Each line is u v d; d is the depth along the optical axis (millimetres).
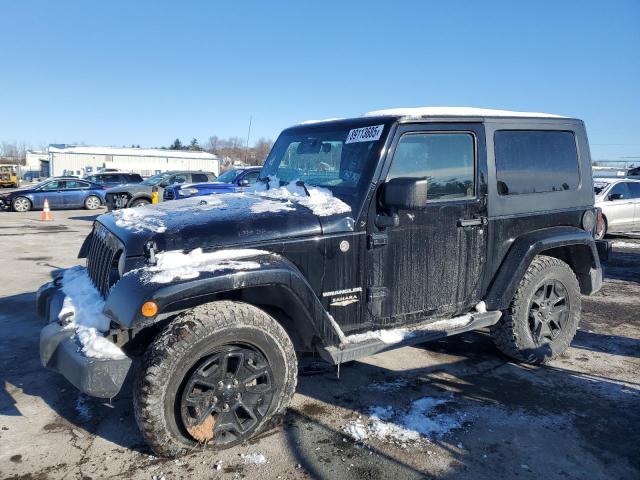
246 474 2762
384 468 2844
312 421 3346
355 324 3389
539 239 4035
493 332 4348
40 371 4133
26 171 64750
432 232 3594
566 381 4055
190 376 2758
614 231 12969
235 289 2818
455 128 3684
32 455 2941
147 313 2537
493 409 3557
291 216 3188
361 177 3373
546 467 2881
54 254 9836
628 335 5258
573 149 4484
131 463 2857
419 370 4234
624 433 3258
